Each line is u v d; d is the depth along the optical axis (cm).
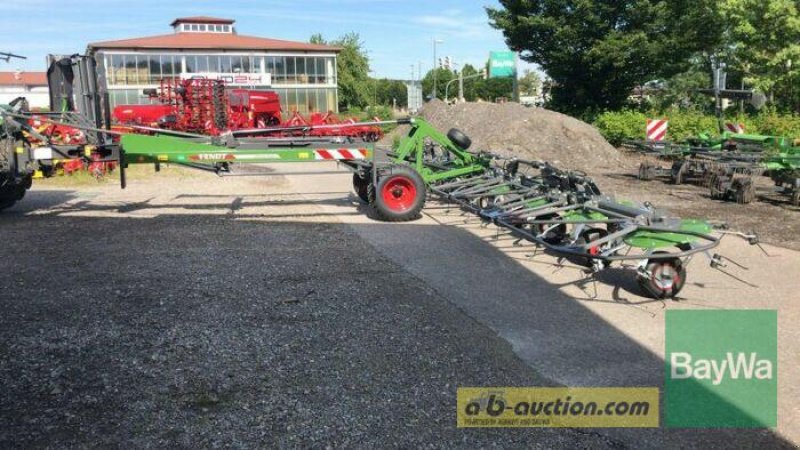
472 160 1104
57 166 1057
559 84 3100
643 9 2623
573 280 690
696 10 2598
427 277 698
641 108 3072
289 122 3048
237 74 5025
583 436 379
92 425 384
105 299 613
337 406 408
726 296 636
